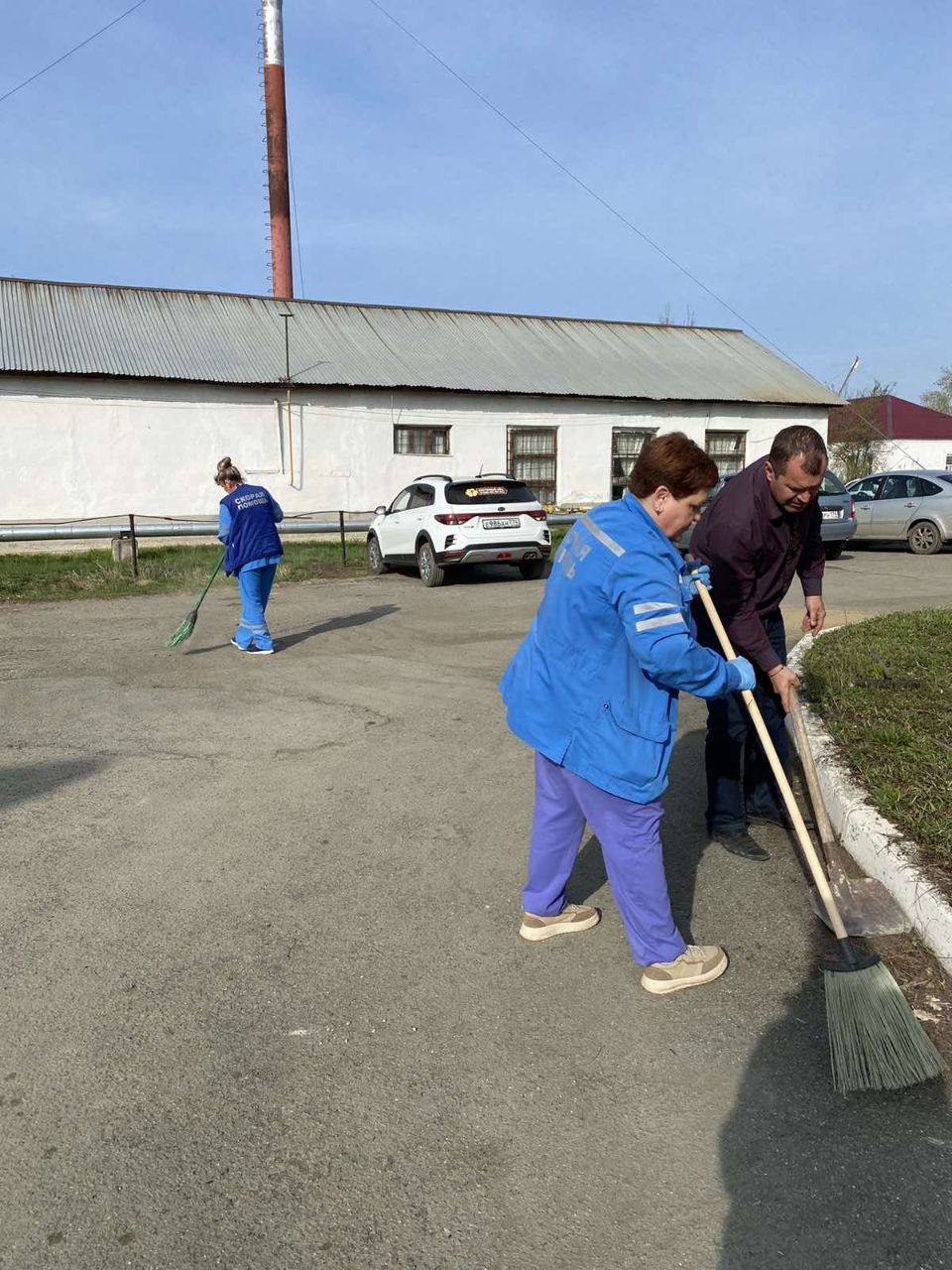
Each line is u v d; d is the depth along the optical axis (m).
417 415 22.31
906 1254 2.04
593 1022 2.92
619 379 24.89
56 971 3.22
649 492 2.82
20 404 19.12
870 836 3.71
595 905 3.70
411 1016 2.96
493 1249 2.08
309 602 11.88
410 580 14.18
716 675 2.83
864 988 2.71
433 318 26.30
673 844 4.25
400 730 6.05
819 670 6.22
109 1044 2.82
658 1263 2.04
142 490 20.16
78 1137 2.43
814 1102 2.54
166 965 3.26
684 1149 2.37
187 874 3.98
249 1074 2.68
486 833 4.38
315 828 4.47
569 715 2.90
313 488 21.53
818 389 27.16
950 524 16.44
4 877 3.95
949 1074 2.62
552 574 3.03
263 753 5.62
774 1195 2.22
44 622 10.47
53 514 19.56
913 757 4.43
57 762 5.47
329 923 3.56
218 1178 2.29
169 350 21.17
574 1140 2.41
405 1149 2.39
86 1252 2.07
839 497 15.91
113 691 7.18
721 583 3.74
